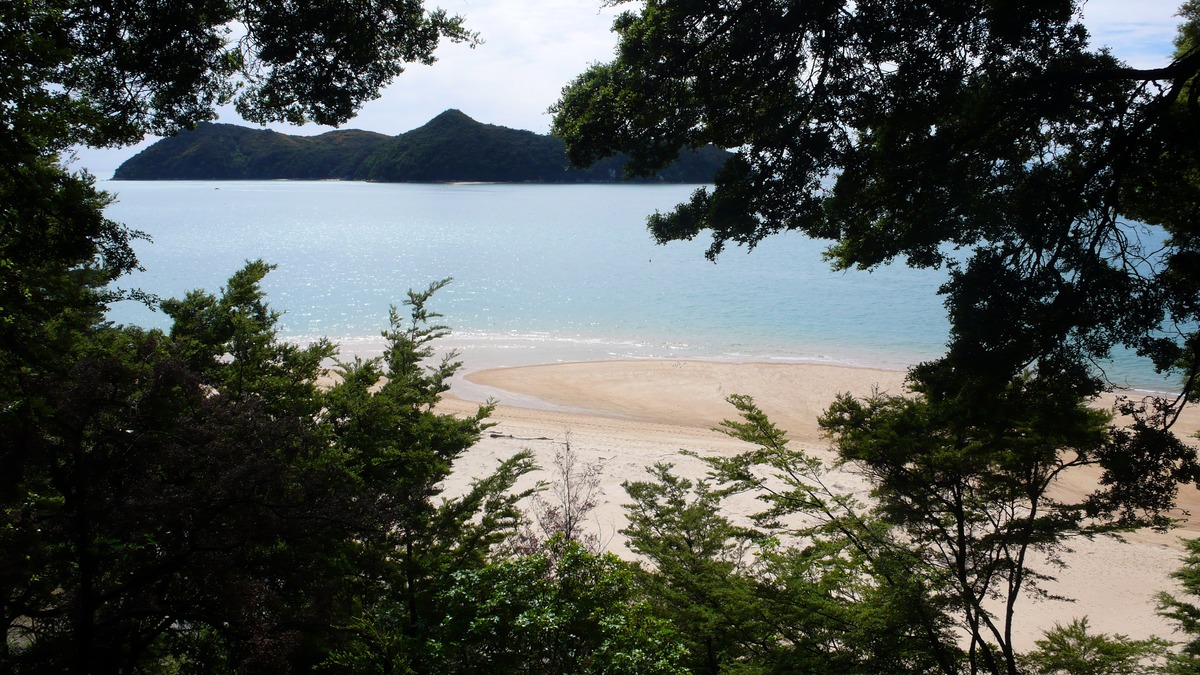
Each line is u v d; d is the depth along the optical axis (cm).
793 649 955
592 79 983
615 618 735
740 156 919
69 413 771
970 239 900
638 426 2822
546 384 3403
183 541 797
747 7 866
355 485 1034
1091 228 880
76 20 841
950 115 853
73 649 750
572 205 17212
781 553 1105
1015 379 924
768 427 1209
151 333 1028
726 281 6431
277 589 841
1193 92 828
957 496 1029
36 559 757
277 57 950
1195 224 886
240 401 950
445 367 1527
